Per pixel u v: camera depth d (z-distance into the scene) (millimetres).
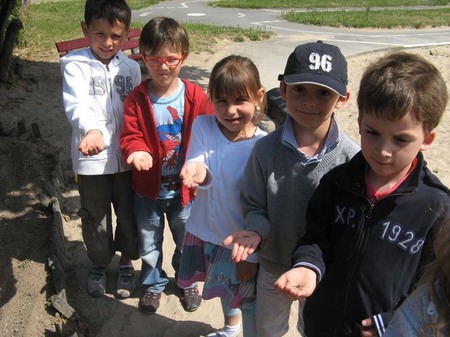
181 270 2801
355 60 10367
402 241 1710
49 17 13461
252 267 2451
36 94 6926
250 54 10125
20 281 3301
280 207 2197
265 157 2186
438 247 1385
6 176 4348
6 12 6965
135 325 3191
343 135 2148
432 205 1681
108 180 3123
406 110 1556
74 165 3061
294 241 2250
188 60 9359
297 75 1979
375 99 1588
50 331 3000
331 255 1878
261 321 2547
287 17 16562
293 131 2145
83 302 3348
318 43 2062
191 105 2916
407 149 1620
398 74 1576
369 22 15070
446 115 7254
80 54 2963
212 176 2473
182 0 23406
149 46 2691
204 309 3344
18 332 2986
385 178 1729
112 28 2844
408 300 1479
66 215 4250
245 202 2291
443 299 1366
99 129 2846
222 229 2562
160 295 3326
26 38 9906
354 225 1787
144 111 2867
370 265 1754
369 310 1771
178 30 2717
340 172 1833
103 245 3295
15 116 6066
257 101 2451
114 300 3383
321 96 2002
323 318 1929
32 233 3762
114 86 2988
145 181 2971
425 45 11992
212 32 11617
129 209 3207
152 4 21609
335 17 16125
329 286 1884
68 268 3623
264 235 2146
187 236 2734
